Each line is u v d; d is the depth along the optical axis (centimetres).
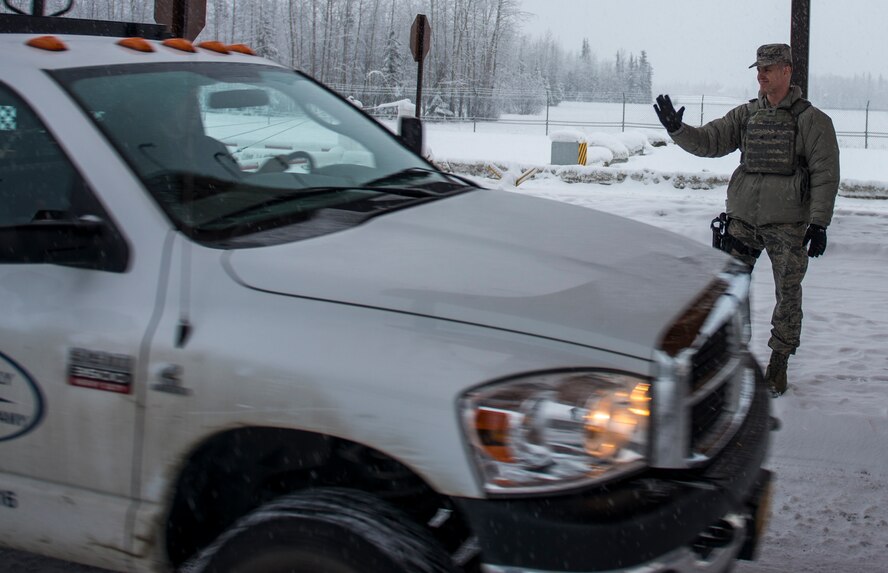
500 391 230
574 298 256
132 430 256
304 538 232
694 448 251
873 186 1603
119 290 262
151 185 277
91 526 265
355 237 281
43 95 286
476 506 227
